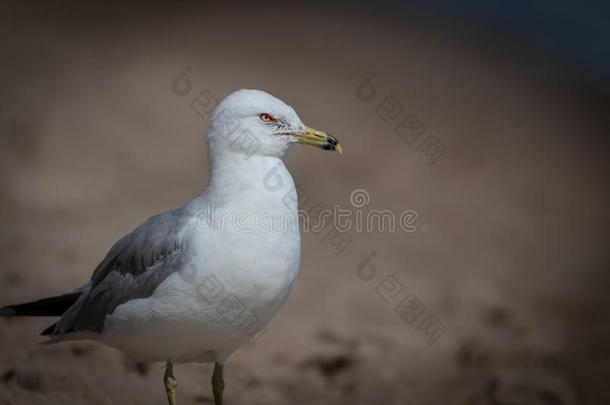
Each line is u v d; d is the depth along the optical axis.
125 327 7.87
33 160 16.92
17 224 14.14
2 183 15.59
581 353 12.60
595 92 28.36
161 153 18.47
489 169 20.64
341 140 20.39
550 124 24.59
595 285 15.55
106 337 8.20
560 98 27.16
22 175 16.14
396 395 10.66
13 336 10.16
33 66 21.73
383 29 30.52
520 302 14.38
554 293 14.98
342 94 23.50
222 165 7.93
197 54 24.36
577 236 17.80
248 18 29.03
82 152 17.73
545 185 20.19
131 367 10.09
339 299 13.22
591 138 24.06
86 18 26.89
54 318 10.91
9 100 19.42
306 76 24.27
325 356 10.99
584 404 10.96
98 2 28.75
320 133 8.32
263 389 10.36
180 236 7.76
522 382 10.61
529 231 17.73
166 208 16.05
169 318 7.67
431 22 32.44
